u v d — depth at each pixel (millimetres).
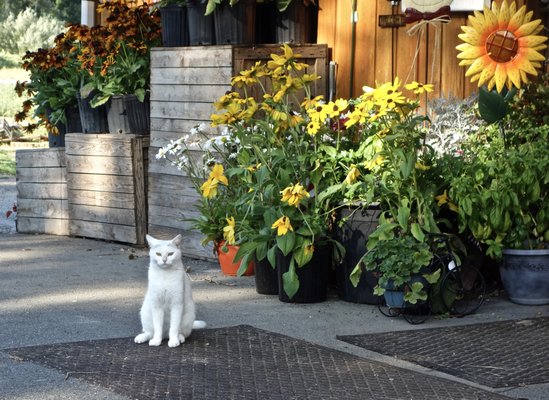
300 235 6535
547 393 4695
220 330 5910
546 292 6582
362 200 6527
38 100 10273
